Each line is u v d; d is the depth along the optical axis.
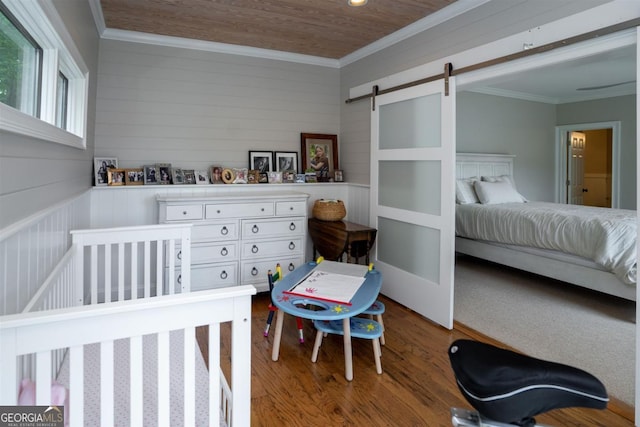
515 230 4.09
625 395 2.01
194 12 2.98
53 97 1.73
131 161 3.48
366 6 2.85
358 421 1.80
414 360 2.39
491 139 5.69
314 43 3.71
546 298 3.55
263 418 1.81
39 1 1.30
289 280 2.53
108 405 0.96
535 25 2.24
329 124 4.37
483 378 1.09
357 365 2.32
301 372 2.23
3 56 1.33
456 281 4.09
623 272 3.06
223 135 3.84
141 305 0.98
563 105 6.36
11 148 1.09
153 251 3.35
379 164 3.62
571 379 1.05
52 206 1.62
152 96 3.54
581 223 3.49
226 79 3.83
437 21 2.95
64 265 1.61
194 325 1.07
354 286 2.39
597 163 7.73
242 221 3.42
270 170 4.05
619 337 2.70
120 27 3.29
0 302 0.99
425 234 3.09
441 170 2.89
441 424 1.78
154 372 1.59
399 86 3.31
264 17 3.07
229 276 3.39
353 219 4.20
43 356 0.89
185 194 3.56
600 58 2.05
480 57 2.59
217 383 1.12
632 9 1.79
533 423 1.13
